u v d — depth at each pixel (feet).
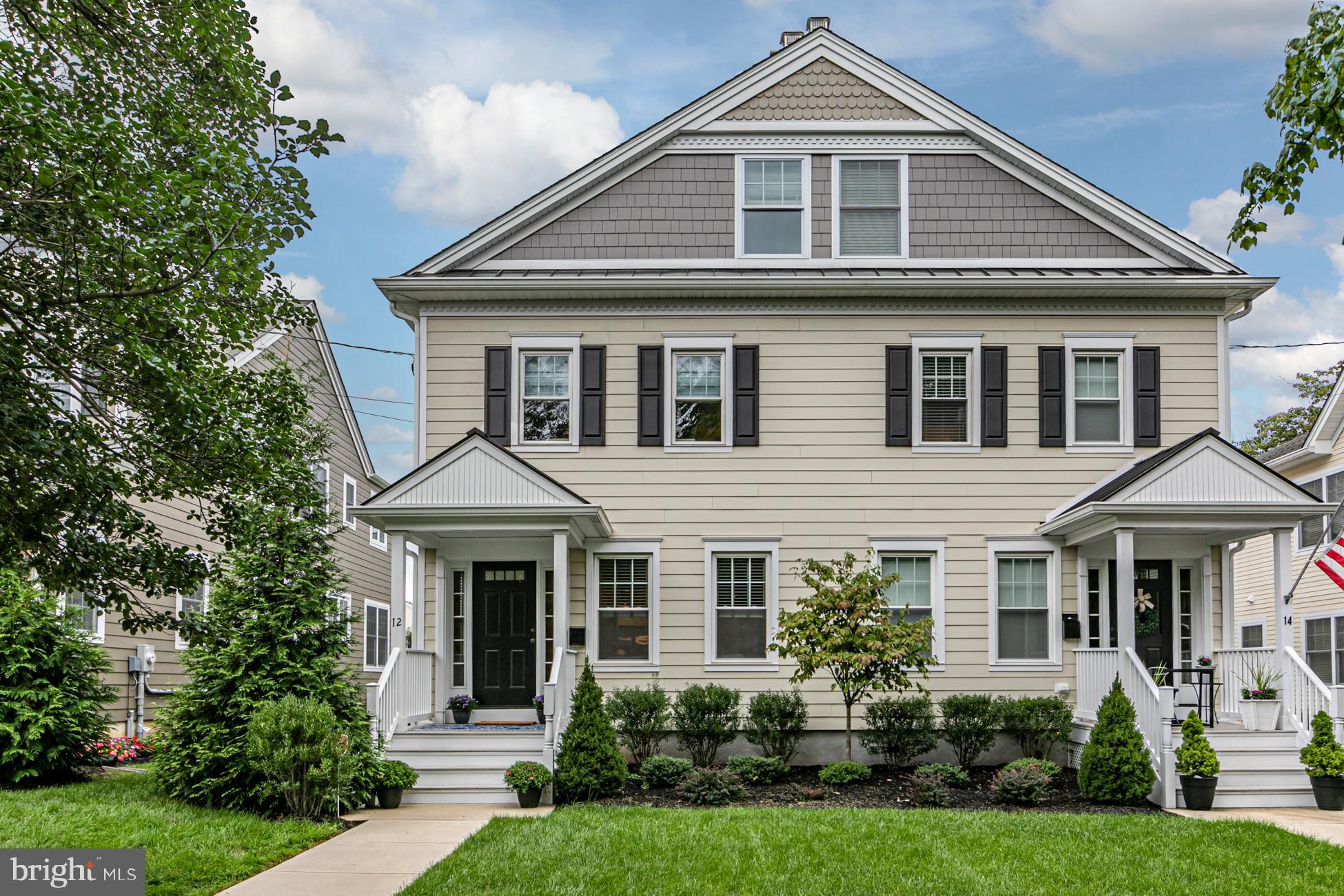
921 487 50.31
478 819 37.19
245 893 26.78
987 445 50.39
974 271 51.62
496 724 49.24
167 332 22.35
